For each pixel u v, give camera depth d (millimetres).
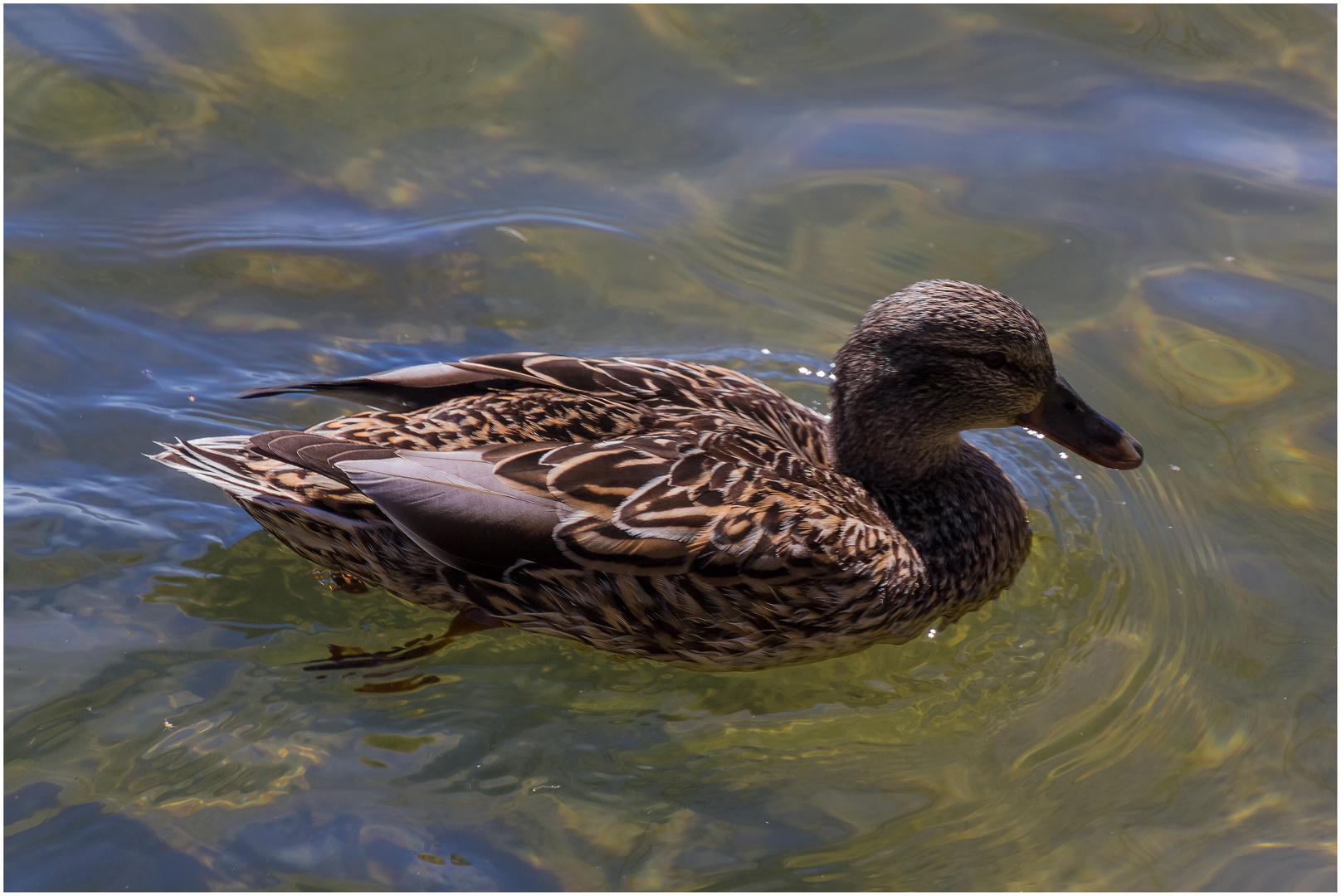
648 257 14422
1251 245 14492
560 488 9688
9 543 10961
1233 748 9938
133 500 11469
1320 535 11703
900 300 10961
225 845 8914
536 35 17078
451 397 10609
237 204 14672
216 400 12523
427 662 10469
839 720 10266
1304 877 8906
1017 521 11516
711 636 10180
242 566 11086
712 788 9617
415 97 16125
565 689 10383
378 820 9164
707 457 10055
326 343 13227
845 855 9133
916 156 15531
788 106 16203
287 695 10062
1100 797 9562
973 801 9562
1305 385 13070
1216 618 11023
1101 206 14922
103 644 10281
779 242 14602
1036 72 16656
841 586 10094
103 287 13516
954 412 10898
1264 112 16016
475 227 14641
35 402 12234
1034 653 10844
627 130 15875
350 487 10016
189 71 16125
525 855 9016
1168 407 12891
